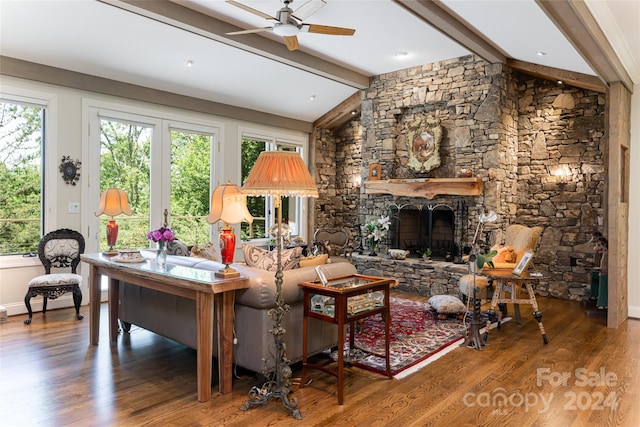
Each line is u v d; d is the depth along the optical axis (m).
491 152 5.84
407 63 6.43
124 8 4.05
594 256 5.77
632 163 5.06
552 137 6.14
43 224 5.12
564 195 6.04
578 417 2.60
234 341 3.07
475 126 6.00
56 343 3.91
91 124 5.46
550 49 4.87
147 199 6.12
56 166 5.15
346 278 3.29
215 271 3.16
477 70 5.97
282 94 7.20
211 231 6.95
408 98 6.67
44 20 4.38
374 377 3.20
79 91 5.34
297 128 8.23
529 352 3.76
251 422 2.52
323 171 8.69
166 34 4.95
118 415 2.59
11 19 4.27
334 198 8.89
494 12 4.17
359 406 2.73
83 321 4.64
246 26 4.94
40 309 5.02
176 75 5.93
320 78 6.86
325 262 3.62
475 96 6.00
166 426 2.46
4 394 2.85
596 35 3.52
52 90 5.10
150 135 6.14
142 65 5.53
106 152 5.66
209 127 6.86
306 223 8.50
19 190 4.95
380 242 7.01
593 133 5.82
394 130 6.95
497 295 4.26
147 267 3.34
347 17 4.77
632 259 5.03
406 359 3.54
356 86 7.01
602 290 5.02
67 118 5.24
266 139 7.80
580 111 5.92
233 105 7.13
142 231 6.06
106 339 4.06
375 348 3.81
